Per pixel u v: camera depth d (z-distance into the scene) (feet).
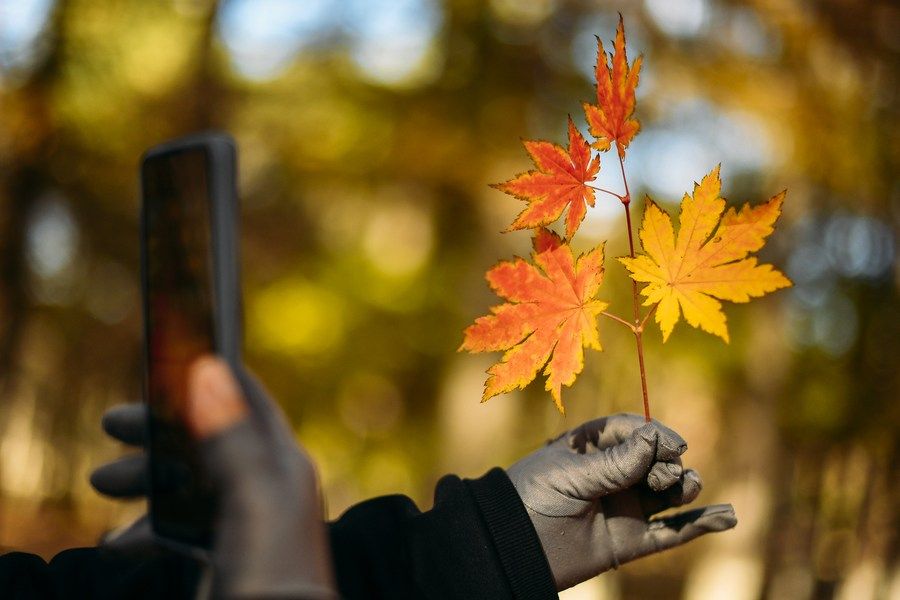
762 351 24.29
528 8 31.27
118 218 30.55
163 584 3.04
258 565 2.06
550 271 3.27
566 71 30.91
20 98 27.04
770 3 21.95
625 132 3.22
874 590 17.63
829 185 22.59
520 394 30.30
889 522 18.11
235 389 2.17
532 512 3.41
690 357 25.88
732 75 22.91
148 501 2.39
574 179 3.26
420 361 35.88
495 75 31.53
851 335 22.31
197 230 2.22
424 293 35.47
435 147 32.96
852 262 22.66
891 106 21.53
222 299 2.18
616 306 24.52
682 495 3.43
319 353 35.73
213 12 29.91
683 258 3.16
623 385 26.50
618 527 3.49
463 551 3.27
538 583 3.26
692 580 25.09
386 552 3.33
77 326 31.83
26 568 3.20
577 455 3.51
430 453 34.65
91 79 27.68
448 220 35.14
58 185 28.32
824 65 21.91
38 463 31.12
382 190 35.12
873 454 19.20
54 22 27.20
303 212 36.40
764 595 22.62
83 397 32.63
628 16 25.66
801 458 23.30
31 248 27.96
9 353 28.50
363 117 33.53
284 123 33.88
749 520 23.70
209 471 2.15
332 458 35.78
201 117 30.73
